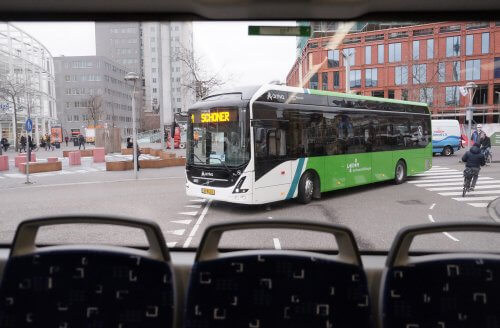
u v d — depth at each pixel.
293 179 9.80
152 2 3.06
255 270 2.25
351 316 2.21
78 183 15.25
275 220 2.30
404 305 2.26
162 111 14.23
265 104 9.20
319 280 2.23
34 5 3.13
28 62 20.64
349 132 11.42
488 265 2.25
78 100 26.06
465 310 2.23
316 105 10.43
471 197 10.19
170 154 24.44
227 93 9.47
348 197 10.84
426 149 14.85
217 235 2.32
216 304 2.25
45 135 37.22
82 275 2.31
